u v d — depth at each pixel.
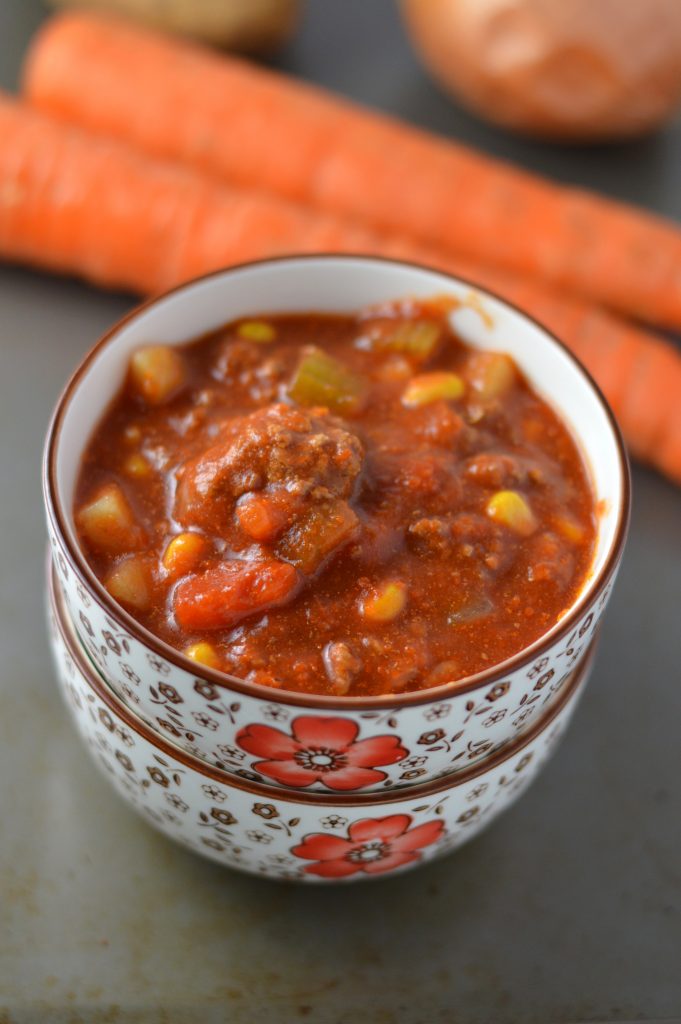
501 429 0.35
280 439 0.32
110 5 0.53
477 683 0.29
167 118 0.50
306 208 0.49
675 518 0.44
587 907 0.36
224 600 0.31
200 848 0.34
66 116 0.51
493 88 0.51
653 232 0.48
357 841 0.32
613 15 0.48
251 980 0.35
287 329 0.36
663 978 0.35
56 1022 0.34
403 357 0.36
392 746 0.30
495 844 0.37
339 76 0.54
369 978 0.35
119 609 0.29
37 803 0.37
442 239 0.49
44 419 0.44
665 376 0.45
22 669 0.39
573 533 0.34
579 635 0.30
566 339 0.45
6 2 0.55
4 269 0.48
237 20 0.52
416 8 0.52
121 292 0.49
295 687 0.31
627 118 0.51
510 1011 0.35
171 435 0.34
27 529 0.42
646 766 0.39
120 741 0.32
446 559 0.33
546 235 0.48
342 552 0.32
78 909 0.36
